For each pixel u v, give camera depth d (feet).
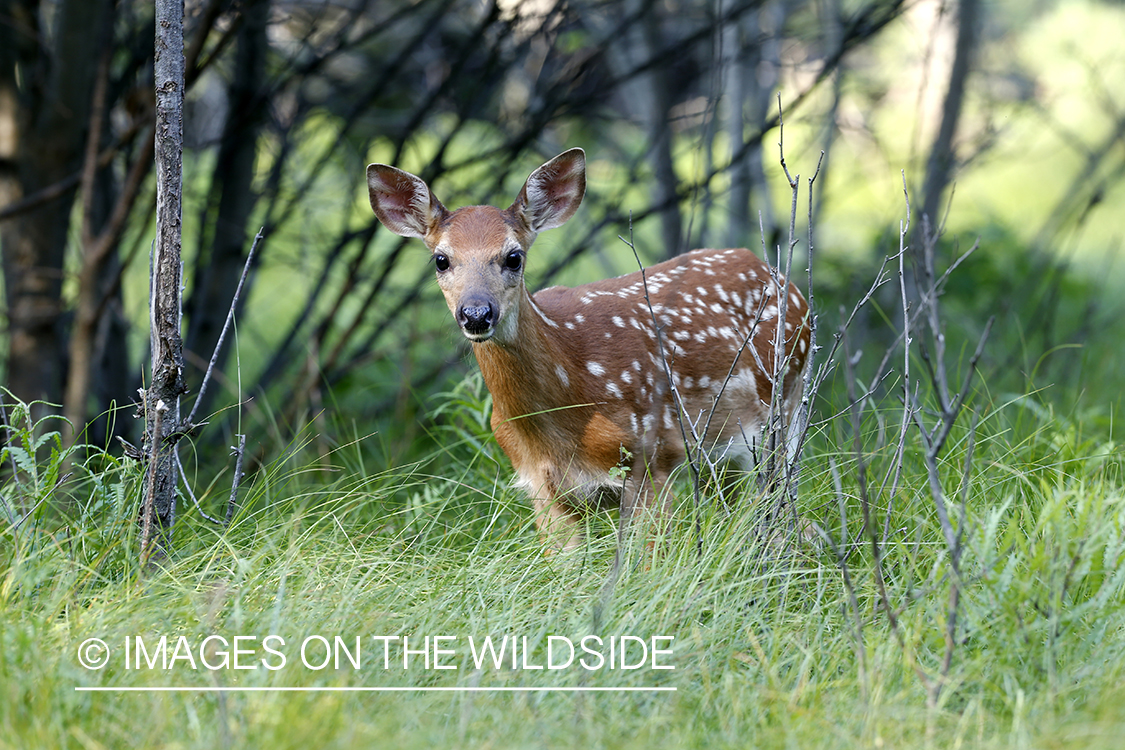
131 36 42.04
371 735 18.98
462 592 24.90
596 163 64.18
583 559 26.63
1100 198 55.62
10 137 39.96
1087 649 22.47
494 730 20.15
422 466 36.63
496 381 29.32
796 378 34.81
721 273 33.71
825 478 29.09
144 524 25.93
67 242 41.09
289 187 51.65
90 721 19.85
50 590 24.18
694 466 30.42
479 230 28.43
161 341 26.55
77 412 35.86
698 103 64.08
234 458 39.93
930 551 25.55
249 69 42.57
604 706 21.29
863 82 58.03
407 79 50.11
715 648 23.21
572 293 31.99
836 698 21.40
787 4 58.39
